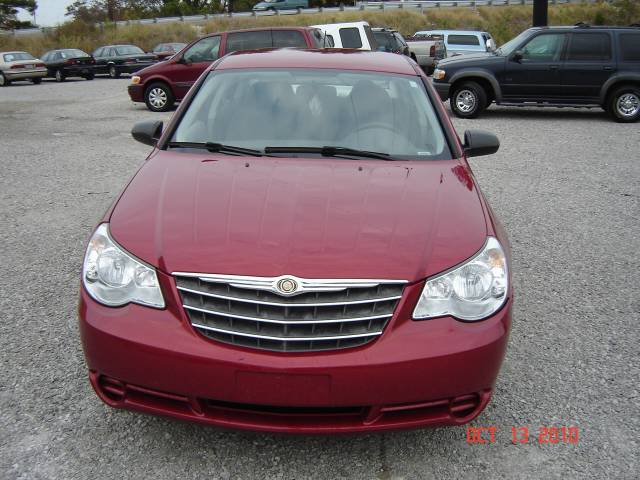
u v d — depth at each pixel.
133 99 14.63
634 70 12.34
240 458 2.69
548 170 8.31
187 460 2.67
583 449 2.79
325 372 2.34
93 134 11.15
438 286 2.51
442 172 3.29
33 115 13.96
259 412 2.44
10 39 38.62
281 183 3.05
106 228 2.77
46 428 2.85
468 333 2.47
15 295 4.25
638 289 4.55
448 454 2.74
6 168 8.27
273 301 2.41
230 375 2.37
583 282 4.67
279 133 3.61
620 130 11.66
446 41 24.44
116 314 2.52
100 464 2.63
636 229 5.91
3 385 3.16
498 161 8.88
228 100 3.86
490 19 40.06
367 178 3.15
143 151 9.53
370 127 3.65
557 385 3.29
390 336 2.42
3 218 6.02
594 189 7.36
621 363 3.52
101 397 2.61
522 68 12.72
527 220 6.17
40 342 3.60
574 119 13.23
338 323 2.40
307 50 4.54
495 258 2.67
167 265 2.53
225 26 40.31
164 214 2.80
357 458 2.71
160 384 2.44
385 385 2.37
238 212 2.79
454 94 13.26
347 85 3.93
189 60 14.33
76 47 38.50
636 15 33.22
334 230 2.67
